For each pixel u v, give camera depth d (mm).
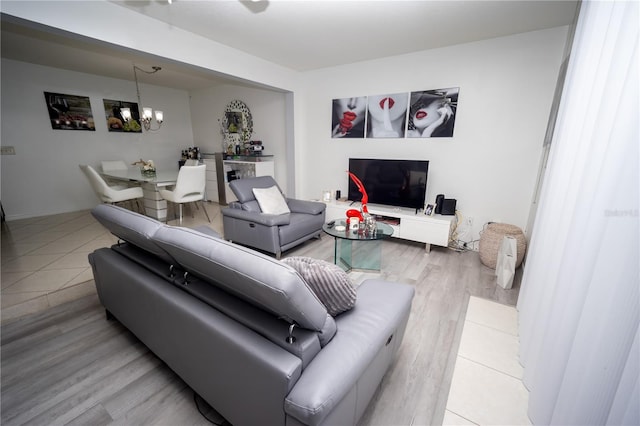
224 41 3006
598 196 913
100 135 5129
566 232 1274
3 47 3422
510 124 2961
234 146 5586
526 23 2537
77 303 2203
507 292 2400
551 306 1295
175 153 6277
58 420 1282
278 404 913
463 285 2518
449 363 1633
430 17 2434
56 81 4535
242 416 1090
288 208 3648
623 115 824
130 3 2211
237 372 1028
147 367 1591
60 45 3355
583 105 1317
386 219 3582
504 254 2465
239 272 941
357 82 3830
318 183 4539
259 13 2371
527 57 2773
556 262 1308
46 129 4551
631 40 905
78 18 2041
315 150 4445
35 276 2477
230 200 5527
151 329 1479
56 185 4750
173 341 1329
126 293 1593
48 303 2164
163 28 2545
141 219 1465
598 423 804
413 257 3148
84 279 2428
